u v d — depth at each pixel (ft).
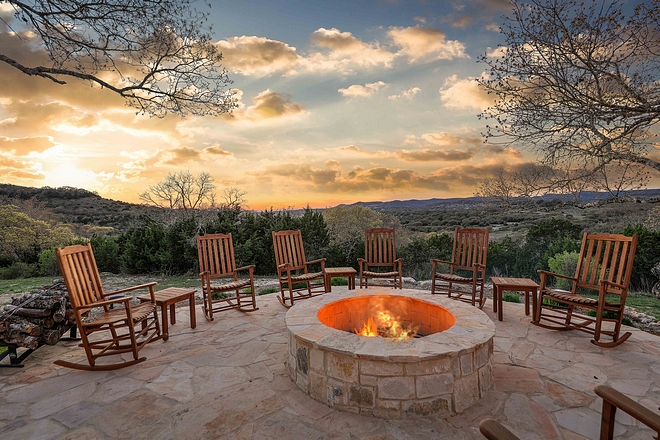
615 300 22.12
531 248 33.73
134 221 42.80
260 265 36.09
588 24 12.72
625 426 8.39
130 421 8.84
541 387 10.25
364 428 8.45
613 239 14.05
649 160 13.73
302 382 10.23
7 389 10.59
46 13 15.49
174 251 35.01
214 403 9.61
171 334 15.25
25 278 34.94
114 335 12.51
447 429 8.38
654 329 15.75
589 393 9.89
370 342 9.66
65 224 53.83
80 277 12.34
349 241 43.68
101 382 10.93
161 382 10.85
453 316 12.15
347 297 14.49
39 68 15.98
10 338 12.09
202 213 43.11
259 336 14.84
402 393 8.83
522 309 18.53
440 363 8.99
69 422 8.84
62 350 13.83
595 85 13.73
